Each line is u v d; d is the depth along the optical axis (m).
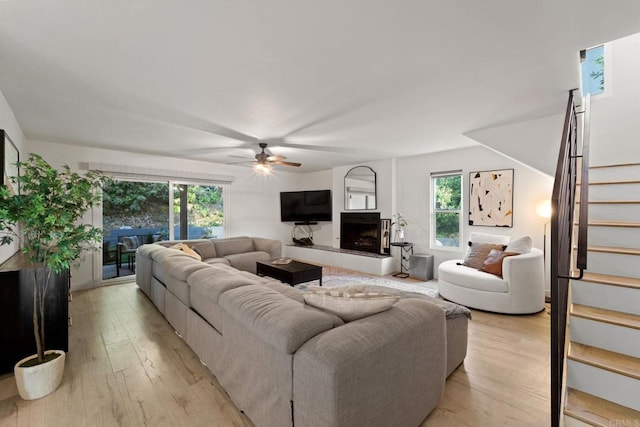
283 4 1.38
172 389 1.92
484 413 1.71
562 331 1.70
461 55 1.85
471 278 3.51
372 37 1.66
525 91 2.39
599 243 2.25
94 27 1.55
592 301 1.92
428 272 4.82
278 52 1.82
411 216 5.30
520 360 2.31
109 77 2.14
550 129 3.02
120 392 1.88
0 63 1.93
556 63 1.94
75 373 2.10
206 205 5.76
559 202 1.43
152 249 3.73
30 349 2.22
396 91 2.40
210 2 1.36
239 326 1.66
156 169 4.93
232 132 3.58
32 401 1.79
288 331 1.28
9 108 2.70
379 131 3.57
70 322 3.06
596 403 1.53
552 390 1.40
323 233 7.05
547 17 1.48
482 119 3.11
